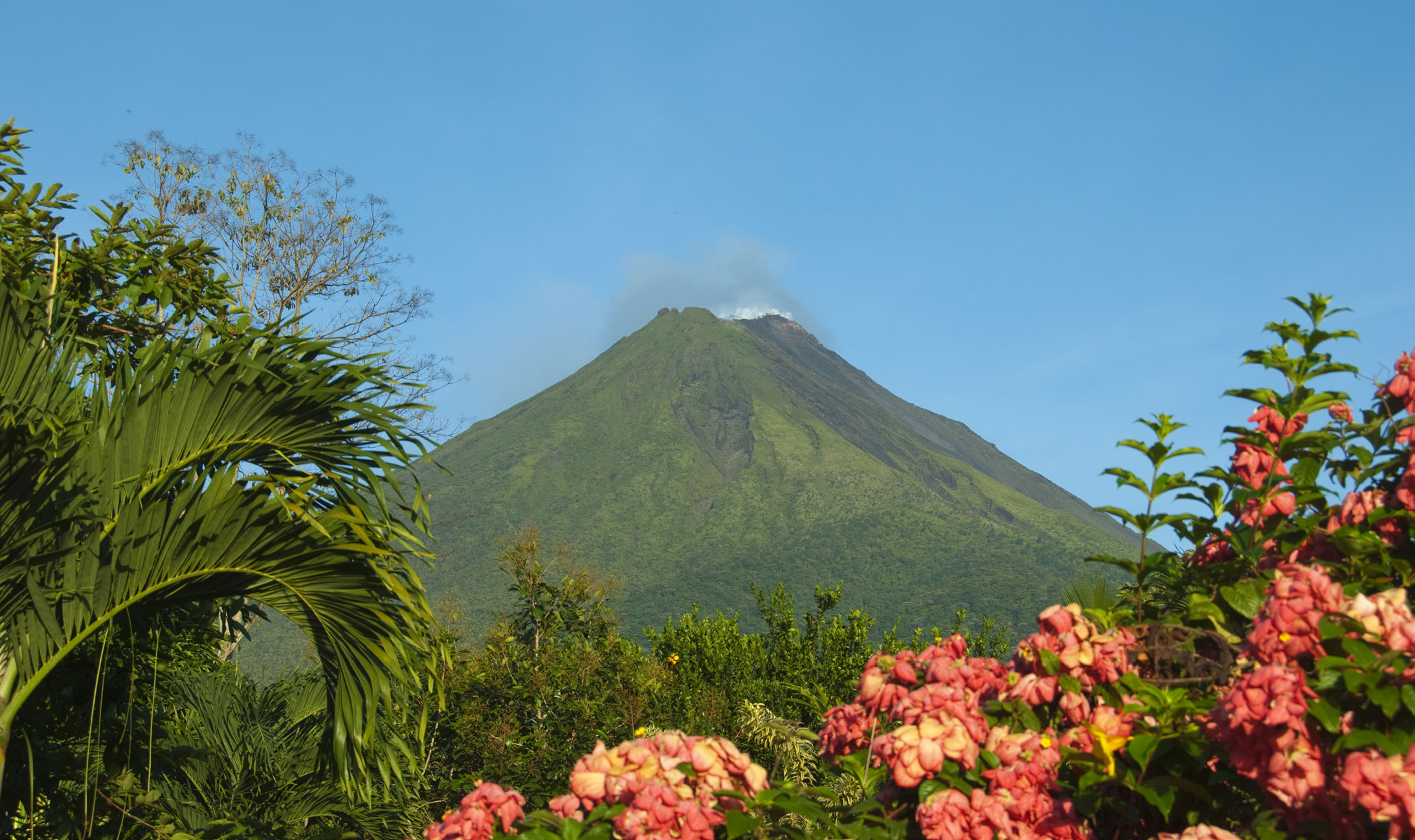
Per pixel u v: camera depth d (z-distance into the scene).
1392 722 1.25
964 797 1.50
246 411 3.16
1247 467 1.84
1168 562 1.84
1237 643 1.67
